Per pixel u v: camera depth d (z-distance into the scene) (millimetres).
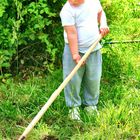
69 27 4191
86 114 4613
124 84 5289
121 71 5496
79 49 4320
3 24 5164
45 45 5480
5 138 4406
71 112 4602
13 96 4992
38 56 5527
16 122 4625
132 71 5496
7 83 5195
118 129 4434
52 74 5355
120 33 6449
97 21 4395
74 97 4598
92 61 4375
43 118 4648
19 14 5090
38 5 5121
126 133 4387
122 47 6012
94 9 4270
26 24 5316
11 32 5176
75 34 4219
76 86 4504
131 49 6035
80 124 4535
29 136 4367
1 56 5145
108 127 4434
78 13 4188
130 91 5074
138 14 7023
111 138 4305
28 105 4871
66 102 4637
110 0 7031
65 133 4410
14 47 5230
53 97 4016
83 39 4258
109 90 5137
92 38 4270
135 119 4562
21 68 5492
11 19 5117
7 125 4551
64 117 4625
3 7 4977
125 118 4578
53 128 4496
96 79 4488
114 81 5328
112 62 5594
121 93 5023
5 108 4770
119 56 5770
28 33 5227
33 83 5258
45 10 5113
